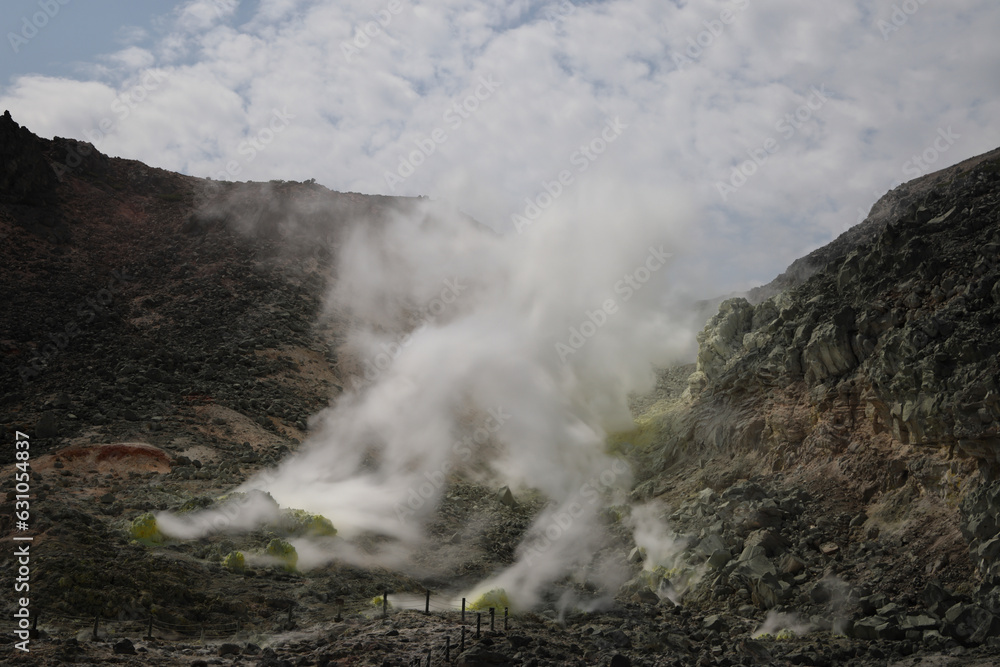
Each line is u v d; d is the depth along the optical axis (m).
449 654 21.06
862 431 33.56
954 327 31.11
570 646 22.39
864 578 26.98
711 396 43.84
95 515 31.77
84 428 43.66
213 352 58.19
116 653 20.23
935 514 28.25
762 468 37.06
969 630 22.09
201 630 23.61
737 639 23.80
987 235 34.78
